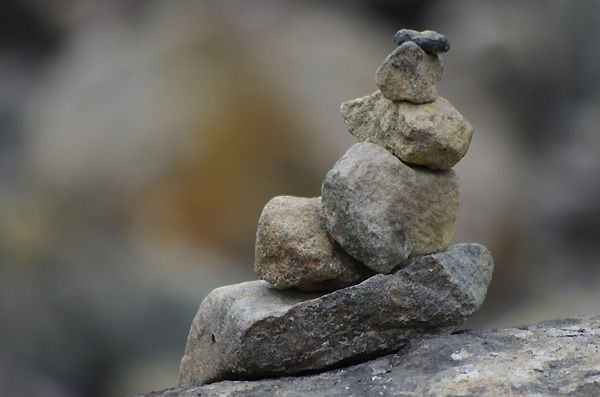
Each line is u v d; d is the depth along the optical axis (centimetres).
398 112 1039
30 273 2964
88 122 3384
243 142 3325
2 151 3559
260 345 998
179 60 3472
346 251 1018
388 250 1006
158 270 3055
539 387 902
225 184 3272
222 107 3359
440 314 1032
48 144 3397
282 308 1009
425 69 1034
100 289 2980
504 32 3778
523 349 991
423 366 970
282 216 1038
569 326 1088
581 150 3775
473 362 959
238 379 1033
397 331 1025
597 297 3250
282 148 3331
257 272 1056
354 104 1092
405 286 1016
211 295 1083
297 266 1025
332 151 3350
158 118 3344
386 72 1029
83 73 3606
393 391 923
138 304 2969
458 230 3359
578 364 939
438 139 1021
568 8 3822
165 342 2942
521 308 3303
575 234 3669
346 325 1007
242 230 3250
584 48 3834
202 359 1075
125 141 3309
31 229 3084
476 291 1068
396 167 1022
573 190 3700
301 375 1015
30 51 4141
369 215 999
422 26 3922
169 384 2800
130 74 3478
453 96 3694
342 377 981
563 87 3872
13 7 3991
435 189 1051
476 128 3628
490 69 3775
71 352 2880
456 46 3800
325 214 1025
